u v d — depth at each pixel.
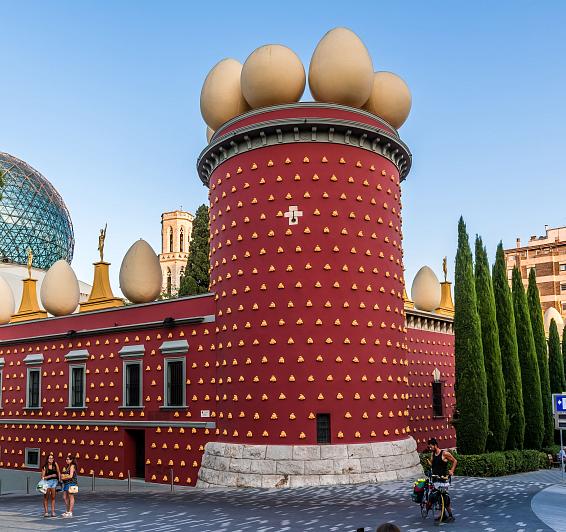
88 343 36.59
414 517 18.84
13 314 44.81
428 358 40.25
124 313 34.91
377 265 28.73
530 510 19.88
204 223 58.12
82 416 36.09
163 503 23.55
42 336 39.03
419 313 39.22
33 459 38.72
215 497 24.08
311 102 28.08
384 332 28.48
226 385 28.47
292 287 27.27
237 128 29.12
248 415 27.14
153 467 31.64
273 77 28.50
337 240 27.77
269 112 28.39
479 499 22.14
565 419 27.97
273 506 21.38
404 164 32.59
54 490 21.77
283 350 26.91
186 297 31.88
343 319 27.28
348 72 28.44
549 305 99.69
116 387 34.53
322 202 27.91
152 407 32.41
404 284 31.17
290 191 28.00
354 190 28.53
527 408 36.56
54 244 65.62
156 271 36.28
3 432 40.72
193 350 31.00
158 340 32.78
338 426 26.42
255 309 27.70
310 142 28.31
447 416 41.16
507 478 28.28
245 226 28.61
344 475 25.58
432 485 18.45
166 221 128.62
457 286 31.17
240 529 17.78
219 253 29.95
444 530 16.98
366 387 27.33
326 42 29.09
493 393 31.53
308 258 27.44
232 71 31.22
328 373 26.72
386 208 29.70
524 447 36.50
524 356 37.16
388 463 26.84
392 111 31.41
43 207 64.50
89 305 39.09
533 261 102.31
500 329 34.47
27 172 65.06
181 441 30.64
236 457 26.75
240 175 29.20
